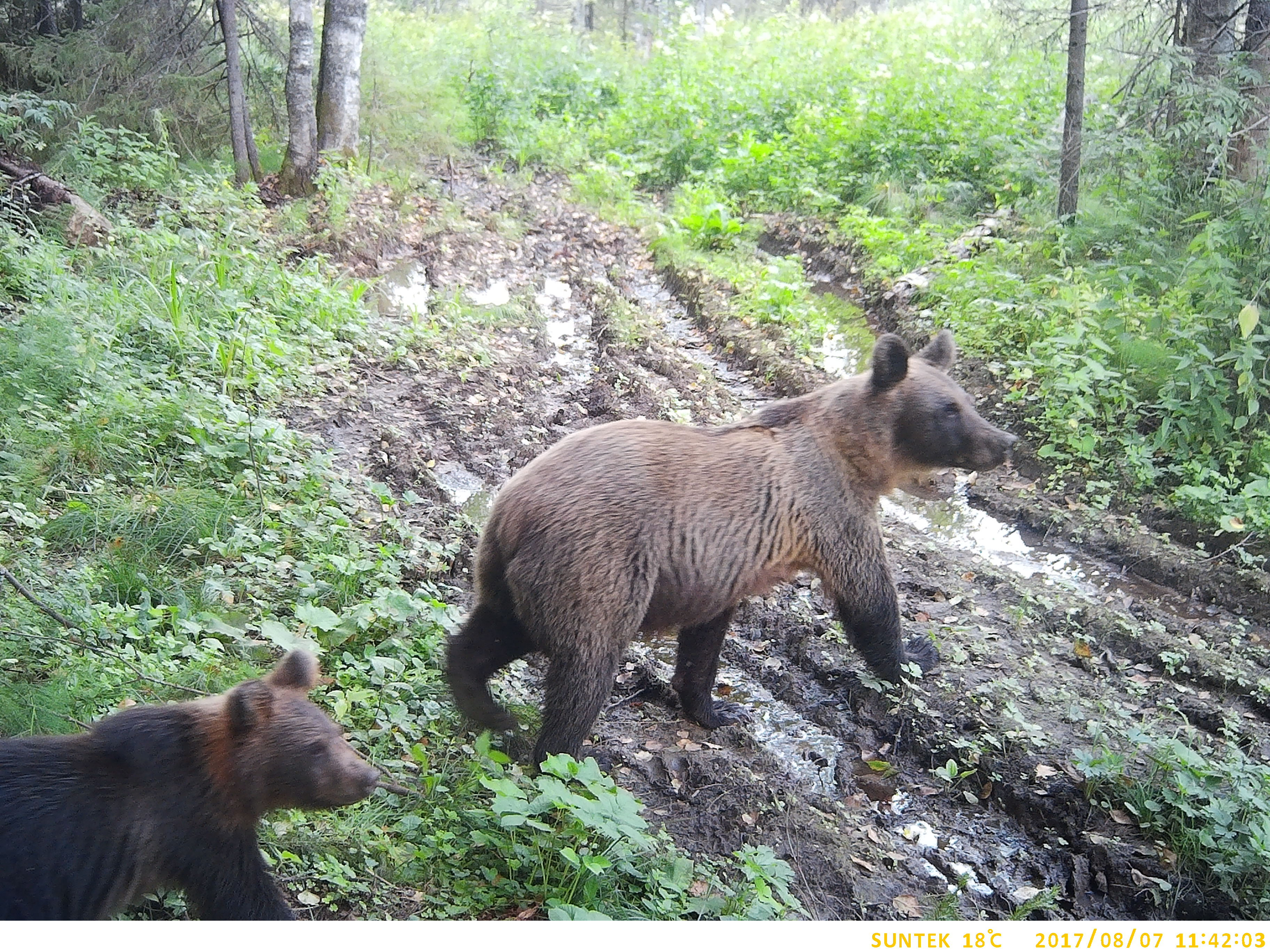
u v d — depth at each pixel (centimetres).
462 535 411
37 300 481
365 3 866
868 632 321
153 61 826
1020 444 532
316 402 496
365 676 303
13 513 344
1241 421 499
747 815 299
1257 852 288
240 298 546
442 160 1011
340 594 340
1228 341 534
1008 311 613
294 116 802
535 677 339
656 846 267
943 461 308
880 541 318
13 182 601
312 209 765
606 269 793
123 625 303
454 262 752
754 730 345
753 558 297
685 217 831
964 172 865
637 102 1138
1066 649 391
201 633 311
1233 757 326
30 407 404
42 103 730
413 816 262
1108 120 753
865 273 739
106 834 200
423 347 583
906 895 285
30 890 193
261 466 402
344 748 222
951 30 1227
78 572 324
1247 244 559
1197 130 616
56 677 277
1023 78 971
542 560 273
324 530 371
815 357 624
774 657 379
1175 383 518
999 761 330
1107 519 477
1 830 193
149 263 555
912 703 348
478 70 1178
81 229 589
